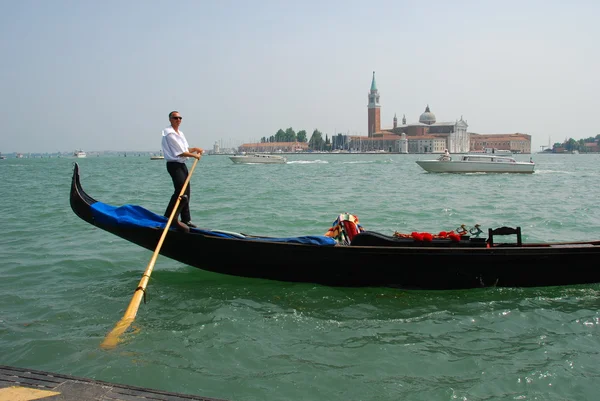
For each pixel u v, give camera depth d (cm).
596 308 647
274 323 595
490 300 682
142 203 1958
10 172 5394
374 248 704
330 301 680
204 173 4744
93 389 343
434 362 492
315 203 1891
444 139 18038
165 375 461
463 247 719
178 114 753
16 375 362
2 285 759
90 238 1130
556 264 711
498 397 427
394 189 2603
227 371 471
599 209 1680
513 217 1480
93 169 6375
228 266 762
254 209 1703
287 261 733
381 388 441
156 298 690
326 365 485
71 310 643
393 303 672
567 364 487
